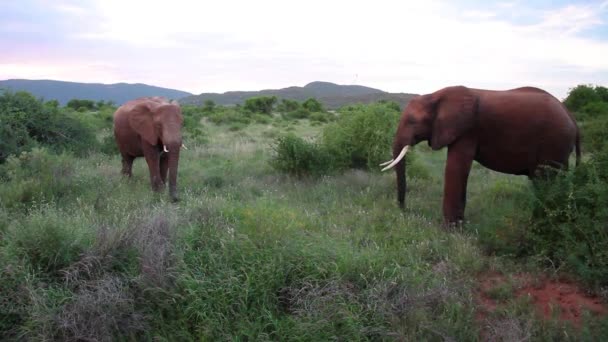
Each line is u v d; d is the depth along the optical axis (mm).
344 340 4414
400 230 7242
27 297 4613
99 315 4488
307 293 4852
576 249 5473
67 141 14672
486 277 5766
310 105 46031
